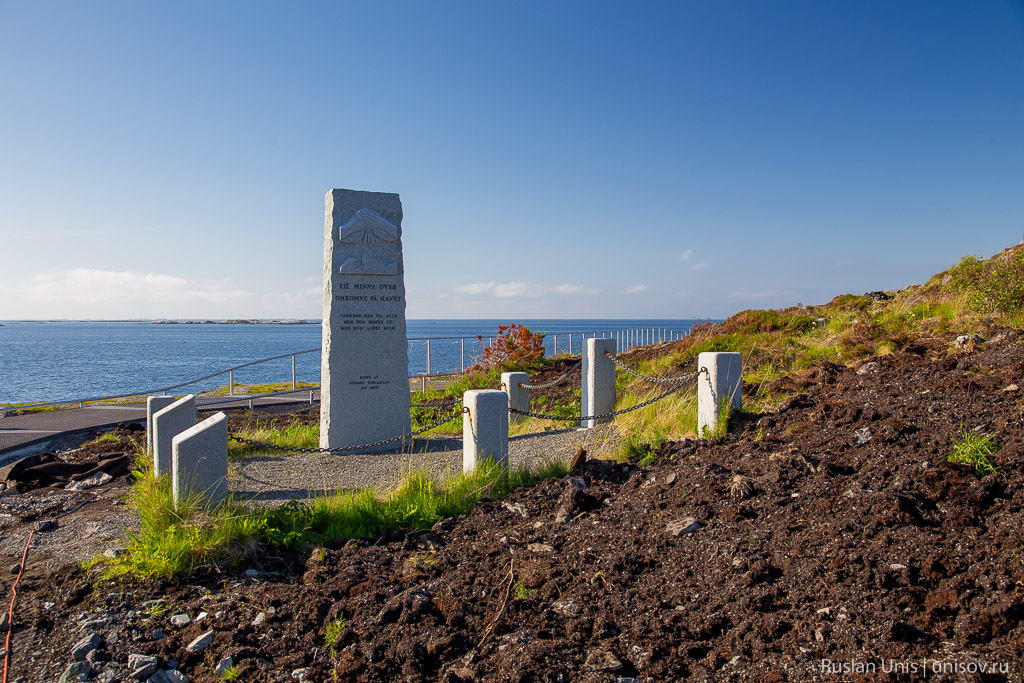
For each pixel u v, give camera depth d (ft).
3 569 17.24
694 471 20.18
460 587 15.33
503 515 19.80
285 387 68.18
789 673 10.85
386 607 14.44
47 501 23.41
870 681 10.30
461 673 12.38
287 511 19.75
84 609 14.82
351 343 32.01
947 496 14.94
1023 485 14.62
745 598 13.32
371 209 32.83
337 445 31.55
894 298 58.44
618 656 12.24
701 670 11.53
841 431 21.67
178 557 16.48
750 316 59.77
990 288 39.22
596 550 16.38
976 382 22.53
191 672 12.84
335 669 12.71
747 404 30.89
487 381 55.72
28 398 91.91
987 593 11.78
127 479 26.14
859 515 14.97
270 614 14.61
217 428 20.12
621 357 66.18
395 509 20.34
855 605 12.38
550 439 31.65
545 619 13.85
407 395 33.17
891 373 28.55
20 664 13.17
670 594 14.17
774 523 15.84
